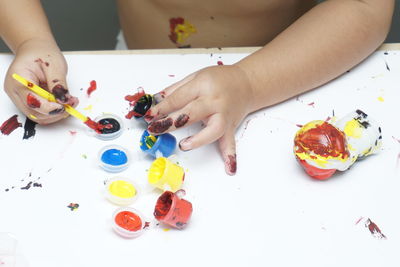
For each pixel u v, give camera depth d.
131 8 0.92
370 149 0.60
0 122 0.66
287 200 0.57
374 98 0.70
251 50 0.76
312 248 0.53
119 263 0.52
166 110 0.64
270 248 0.53
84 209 0.56
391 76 0.73
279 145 0.64
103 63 0.74
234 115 0.65
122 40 1.12
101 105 0.68
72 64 0.73
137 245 0.53
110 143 0.64
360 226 0.55
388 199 0.57
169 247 0.53
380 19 0.75
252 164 0.61
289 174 0.60
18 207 0.56
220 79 0.65
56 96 0.64
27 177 0.59
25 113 0.65
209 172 0.61
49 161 0.61
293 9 0.88
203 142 0.61
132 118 0.67
